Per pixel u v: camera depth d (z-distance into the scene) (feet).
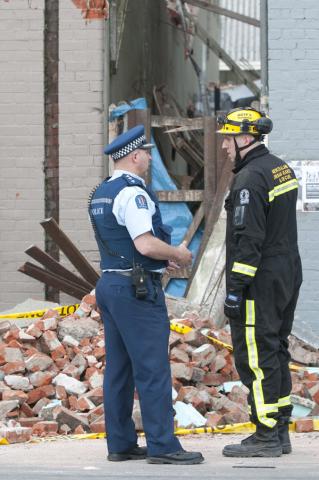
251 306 53.57
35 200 103.96
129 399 54.80
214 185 105.81
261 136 55.36
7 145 104.37
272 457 54.24
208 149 106.01
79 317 84.99
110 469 50.83
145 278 52.39
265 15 101.65
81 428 69.82
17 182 104.22
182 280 104.68
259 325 53.52
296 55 101.45
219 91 183.11
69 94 103.96
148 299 52.39
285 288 54.13
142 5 132.36
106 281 52.85
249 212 52.75
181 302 96.78
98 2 103.60
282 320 55.01
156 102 134.51
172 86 159.43
